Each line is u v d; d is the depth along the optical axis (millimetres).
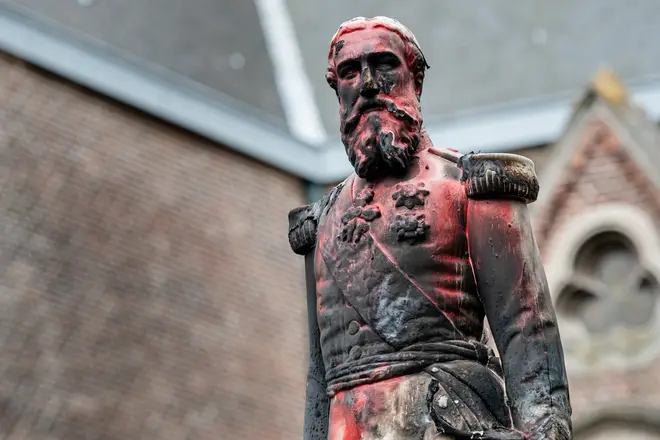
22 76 26500
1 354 24859
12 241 25641
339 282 6082
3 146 26000
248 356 28000
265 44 31422
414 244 5988
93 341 26016
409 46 6254
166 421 26531
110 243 26781
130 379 26266
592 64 29062
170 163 28078
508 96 28984
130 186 27344
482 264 5980
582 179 22531
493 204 6008
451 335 5938
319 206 6410
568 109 28156
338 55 6230
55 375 25312
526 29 30219
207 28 30656
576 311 22141
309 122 30250
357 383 5941
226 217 28562
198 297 27672
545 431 5723
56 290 25844
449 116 28859
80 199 26625
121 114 27656
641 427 20594
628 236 22078
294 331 28797
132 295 26797
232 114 29016
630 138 22375
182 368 27031
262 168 29297
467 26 30797
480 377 5832
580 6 30172
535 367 5848
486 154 6035
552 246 22328
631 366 21297
